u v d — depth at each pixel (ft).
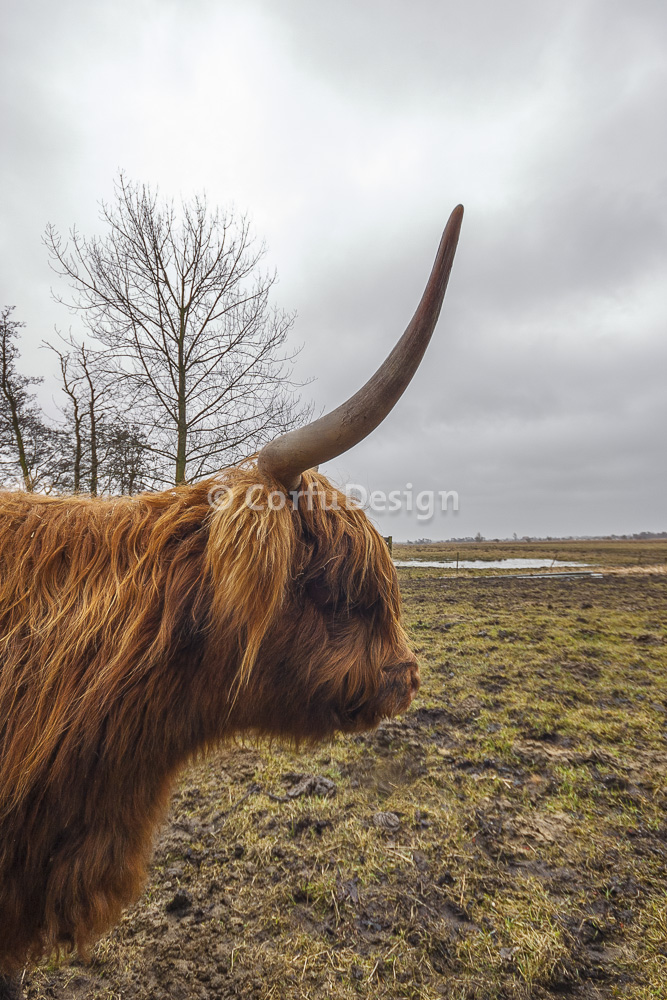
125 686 3.91
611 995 5.44
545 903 6.66
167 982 5.63
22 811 3.64
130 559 4.25
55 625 3.92
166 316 29.89
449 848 7.79
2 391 35.83
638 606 30.50
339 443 3.95
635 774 9.95
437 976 5.68
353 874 7.23
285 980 5.64
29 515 4.40
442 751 11.00
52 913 3.80
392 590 5.07
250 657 4.02
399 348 3.62
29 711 3.72
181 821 8.56
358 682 4.73
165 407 30.22
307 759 10.72
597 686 15.07
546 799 9.13
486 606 30.71
